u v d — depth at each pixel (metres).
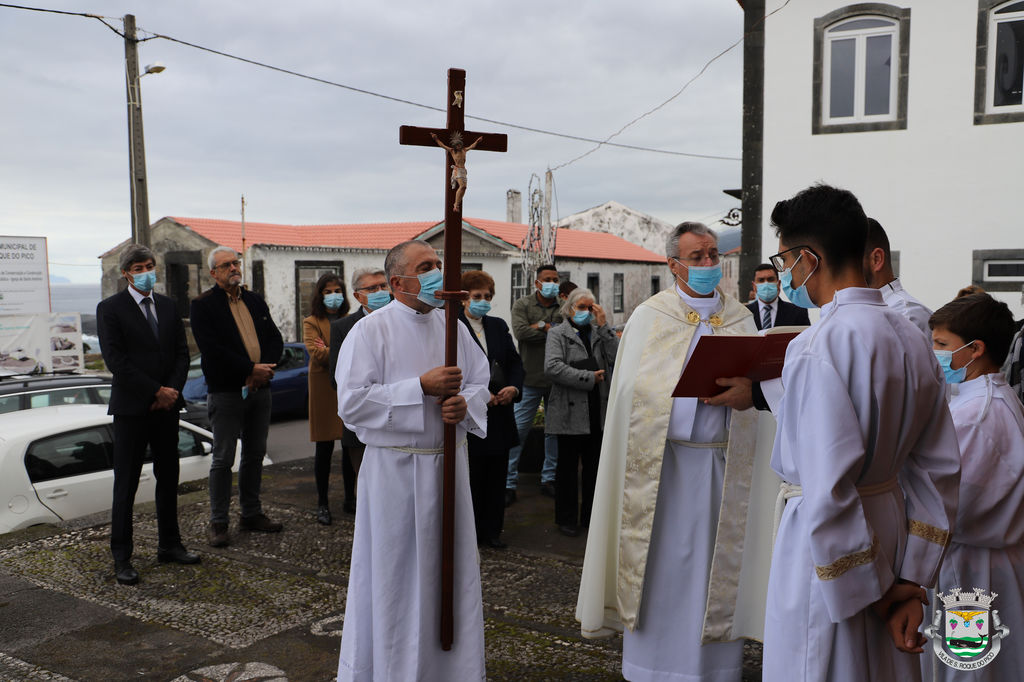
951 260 11.24
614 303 29.28
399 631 3.04
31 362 15.52
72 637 3.98
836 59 11.57
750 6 11.86
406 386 2.99
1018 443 2.56
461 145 2.98
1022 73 10.79
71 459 6.75
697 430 3.35
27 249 16.77
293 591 4.57
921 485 2.05
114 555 4.75
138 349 4.79
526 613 4.23
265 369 5.40
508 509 6.40
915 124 11.23
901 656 2.04
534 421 8.06
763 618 3.32
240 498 5.77
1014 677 2.61
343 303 6.16
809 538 1.89
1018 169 10.84
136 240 14.94
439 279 3.14
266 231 23.61
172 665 3.66
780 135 11.88
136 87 14.69
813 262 2.10
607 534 3.53
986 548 2.60
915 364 1.99
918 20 11.09
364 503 3.12
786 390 2.03
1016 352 4.86
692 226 3.46
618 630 3.57
